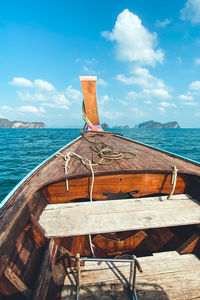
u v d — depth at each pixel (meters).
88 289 2.01
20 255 1.77
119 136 8.18
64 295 1.98
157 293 1.96
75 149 4.95
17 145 15.48
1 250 1.37
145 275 2.16
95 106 11.81
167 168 3.04
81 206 2.76
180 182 3.16
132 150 4.86
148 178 3.05
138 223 2.37
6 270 1.48
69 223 2.35
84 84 11.23
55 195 2.90
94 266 2.30
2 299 1.50
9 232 1.54
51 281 1.87
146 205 2.83
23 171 7.72
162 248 2.92
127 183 3.04
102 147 4.77
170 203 2.90
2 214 1.73
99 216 2.52
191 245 2.47
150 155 4.21
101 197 3.07
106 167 3.10
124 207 2.76
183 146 15.51
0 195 5.39
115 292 1.97
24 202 1.99
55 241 2.21
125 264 2.33
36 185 2.40
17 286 1.52
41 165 3.26
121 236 2.92
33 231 2.08
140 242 2.92
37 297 1.54
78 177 2.86
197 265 2.31
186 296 1.94
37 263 1.94
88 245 2.80
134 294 1.86
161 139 22.98
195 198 3.04
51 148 13.92
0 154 11.25
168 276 2.15
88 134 8.47
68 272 2.24
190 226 2.75
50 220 2.40
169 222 2.40
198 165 3.28
